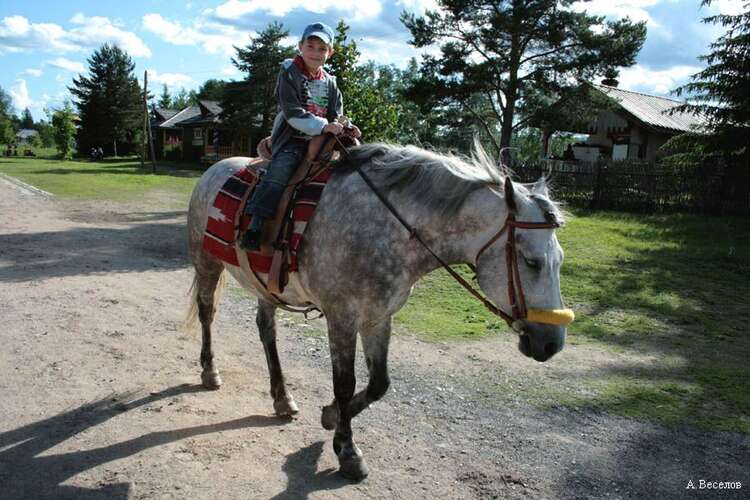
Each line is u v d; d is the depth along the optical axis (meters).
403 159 3.25
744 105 15.69
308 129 3.35
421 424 4.08
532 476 3.43
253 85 36.06
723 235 12.91
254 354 5.36
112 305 6.61
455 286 8.32
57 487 3.07
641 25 23.27
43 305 6.40
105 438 3.61
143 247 10.80
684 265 9.82
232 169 4.22
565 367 5.35
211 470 3.30
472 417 4.23
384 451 3.65
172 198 20.03
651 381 5.05
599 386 4.91
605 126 27.61
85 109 54.88
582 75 24.00
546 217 2.89
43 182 23.53
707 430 4.12
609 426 4.15
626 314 7.17
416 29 24.88
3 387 4.25
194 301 4.66
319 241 3.28
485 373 5.13
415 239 3.16
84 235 11.64
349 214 3.22
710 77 16.33
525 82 25.23
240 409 4.16
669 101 31.14
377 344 3.44
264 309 4.19
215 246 3.88
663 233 13.15
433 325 6.52
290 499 3.07
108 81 54.91
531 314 2.88
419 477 3.37
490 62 24.92
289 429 3.89
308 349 5.56
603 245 11.49
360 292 3.17
